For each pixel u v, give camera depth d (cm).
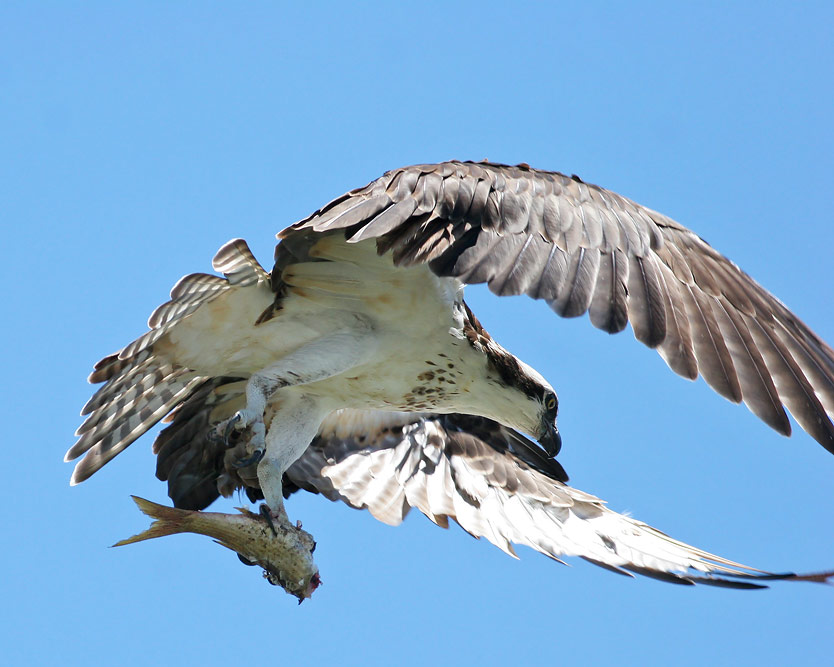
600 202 954
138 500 1028
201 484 1284
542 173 979
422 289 1120
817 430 855
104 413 1195
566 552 1255
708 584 1159
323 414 1214
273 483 1164
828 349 916
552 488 1312
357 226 959
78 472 1208
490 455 1344
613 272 895
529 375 1233
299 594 1103
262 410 1084
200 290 1103
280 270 1088
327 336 1133
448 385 1199
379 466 1346
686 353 864
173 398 1223
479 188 950
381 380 1180
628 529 1253
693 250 945
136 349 1154
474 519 1305
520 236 919
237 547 1085
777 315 920
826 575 950
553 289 873
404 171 966
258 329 1139
